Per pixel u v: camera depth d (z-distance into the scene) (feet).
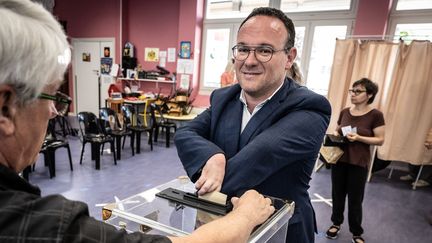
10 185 1.22
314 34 15.56
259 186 2.47
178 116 16.42
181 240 1.31
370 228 8.29
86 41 21.99
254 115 2.68
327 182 11.78
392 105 12.09
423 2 13.21
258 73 2.46
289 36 2.50
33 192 1.34
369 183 11.93
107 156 13.44
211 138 3.01
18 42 1.12
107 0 20.34
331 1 15.11
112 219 2.06
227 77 11.66
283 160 2.28
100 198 9.05
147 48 20.27
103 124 12.81
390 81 11.95
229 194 2.16
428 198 10.66
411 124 11.71
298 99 2.59
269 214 1.91
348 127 7.17
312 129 2.42
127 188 9.94
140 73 19.57
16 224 1.03
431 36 12.23
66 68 1.43
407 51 11.57
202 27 18.62
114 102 16.69
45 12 1.31
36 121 1.34
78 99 23.38
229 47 18.04
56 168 11.38
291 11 16.02
